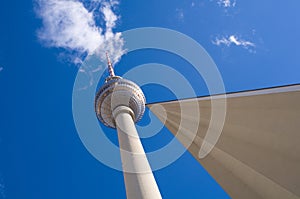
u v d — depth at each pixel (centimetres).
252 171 1903
